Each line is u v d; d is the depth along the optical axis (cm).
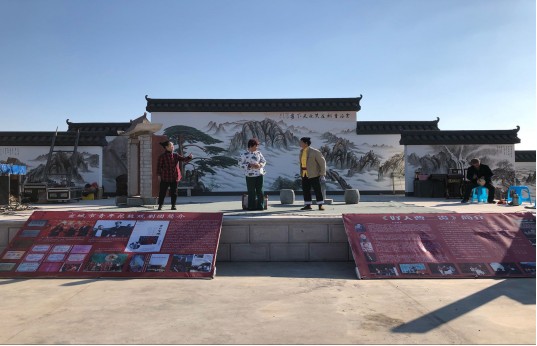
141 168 1145
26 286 620
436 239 738
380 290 596
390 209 1010
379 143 1950
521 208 1045
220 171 1919
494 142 1770
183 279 662
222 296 566
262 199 984
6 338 413
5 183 1114
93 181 1742
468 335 418
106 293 580
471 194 1388
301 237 803
